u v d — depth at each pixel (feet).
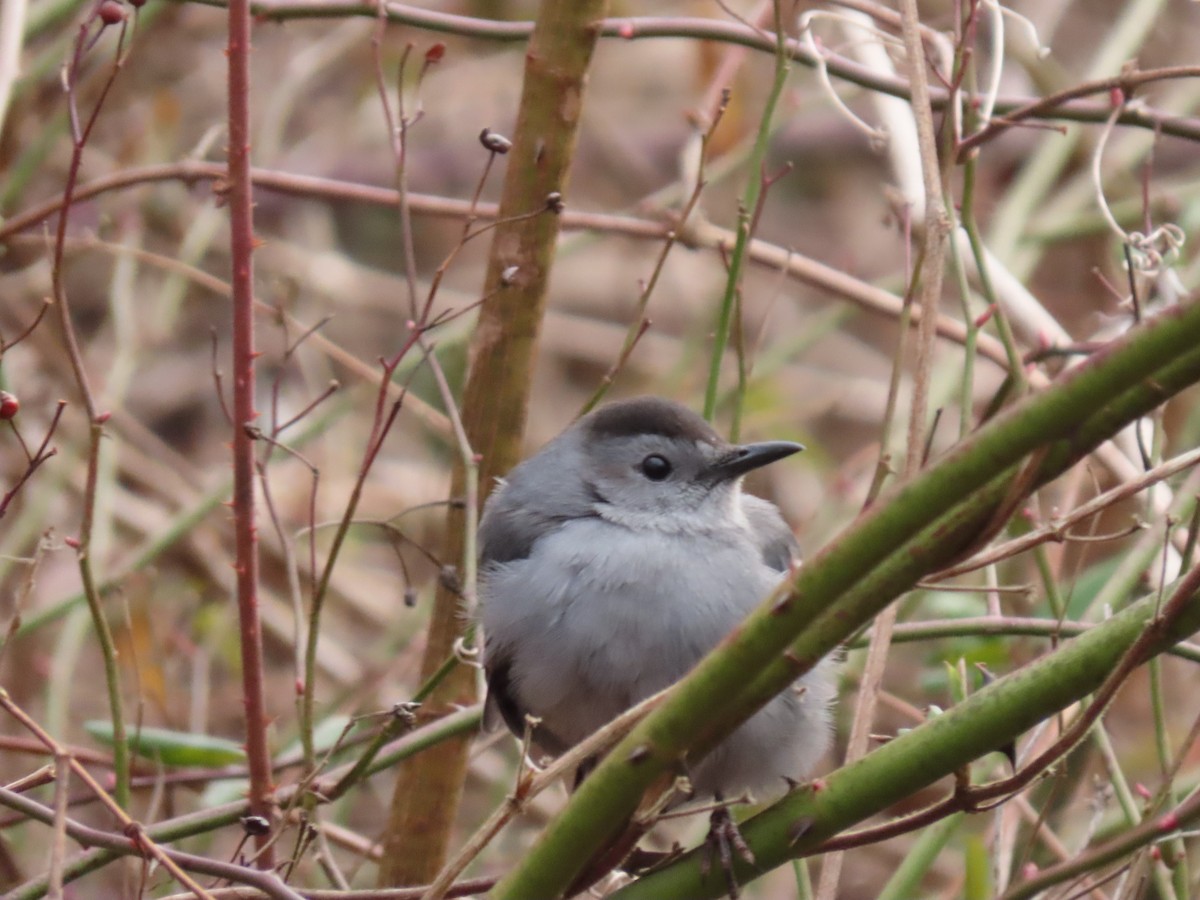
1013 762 19.26
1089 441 15.48
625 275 53.11
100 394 44.98
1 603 40.78
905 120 33.09
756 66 49.88
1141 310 27.07
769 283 52.70
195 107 47.73
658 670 25.90
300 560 42.57
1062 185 48.80
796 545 28.78
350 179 52.90
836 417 50.57
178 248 46.85
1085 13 49.21
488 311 28.96
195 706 36.91
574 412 50.37
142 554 36.65
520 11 50.19
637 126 55.57
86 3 39.65
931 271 22.08
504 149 25.34
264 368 49.32
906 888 26.37
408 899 22.41
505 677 26.91
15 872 29.81
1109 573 30.91
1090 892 25.23
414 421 47.67
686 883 20.89
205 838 34.35
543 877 19.22
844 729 36.24
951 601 32.48
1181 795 30.50
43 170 43.57
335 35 45.32
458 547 29.22
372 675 37.68
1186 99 44.06
